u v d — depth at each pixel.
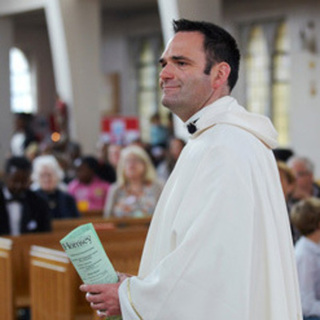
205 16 19.78
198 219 3.78
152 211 10.99
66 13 24.50
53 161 11.17
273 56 25.11
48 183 11.15
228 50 4.13
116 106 31.17
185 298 3.72
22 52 34.47
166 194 4.17
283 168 7.92
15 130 26.75
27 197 9.66
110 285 4.01
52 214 11.09
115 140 24.02
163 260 3.80
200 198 3.83
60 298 7.66
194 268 3.73
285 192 7.95
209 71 4.09
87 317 8.44
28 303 9.00
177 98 4.10
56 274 7.71
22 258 9.23
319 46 23.33
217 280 3.72
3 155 28.31
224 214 3.76
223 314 3.70
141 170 10.98
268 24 24.97
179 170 4.12
